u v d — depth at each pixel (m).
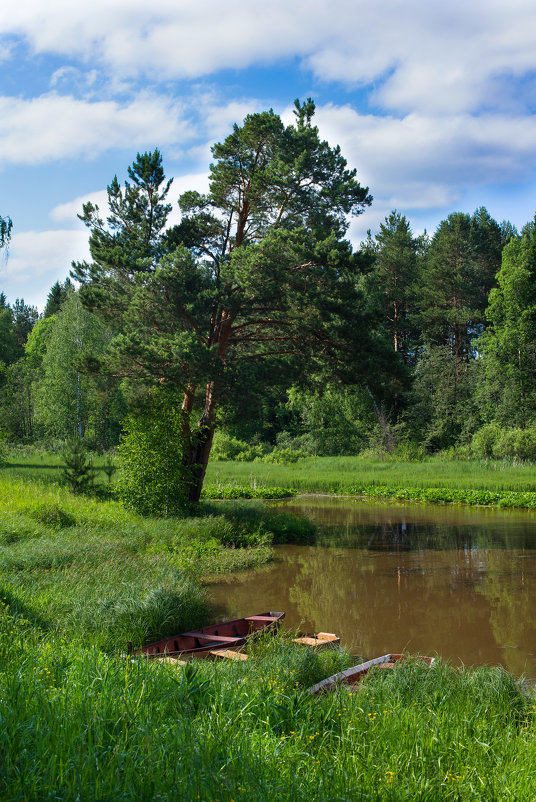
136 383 23.38
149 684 5.07
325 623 11.88
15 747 3.71
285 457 54.62
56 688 4.72
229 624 11.06
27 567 12.18
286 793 3.58
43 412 55.22
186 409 23.62
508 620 11.97
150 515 21.00
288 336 23.17
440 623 11.82
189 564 15.81
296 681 6.69
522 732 5.31
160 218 23.61
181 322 21.67
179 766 3.64
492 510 29.73
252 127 21.44
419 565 17.27
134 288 21.39
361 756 4.37
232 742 4.14
